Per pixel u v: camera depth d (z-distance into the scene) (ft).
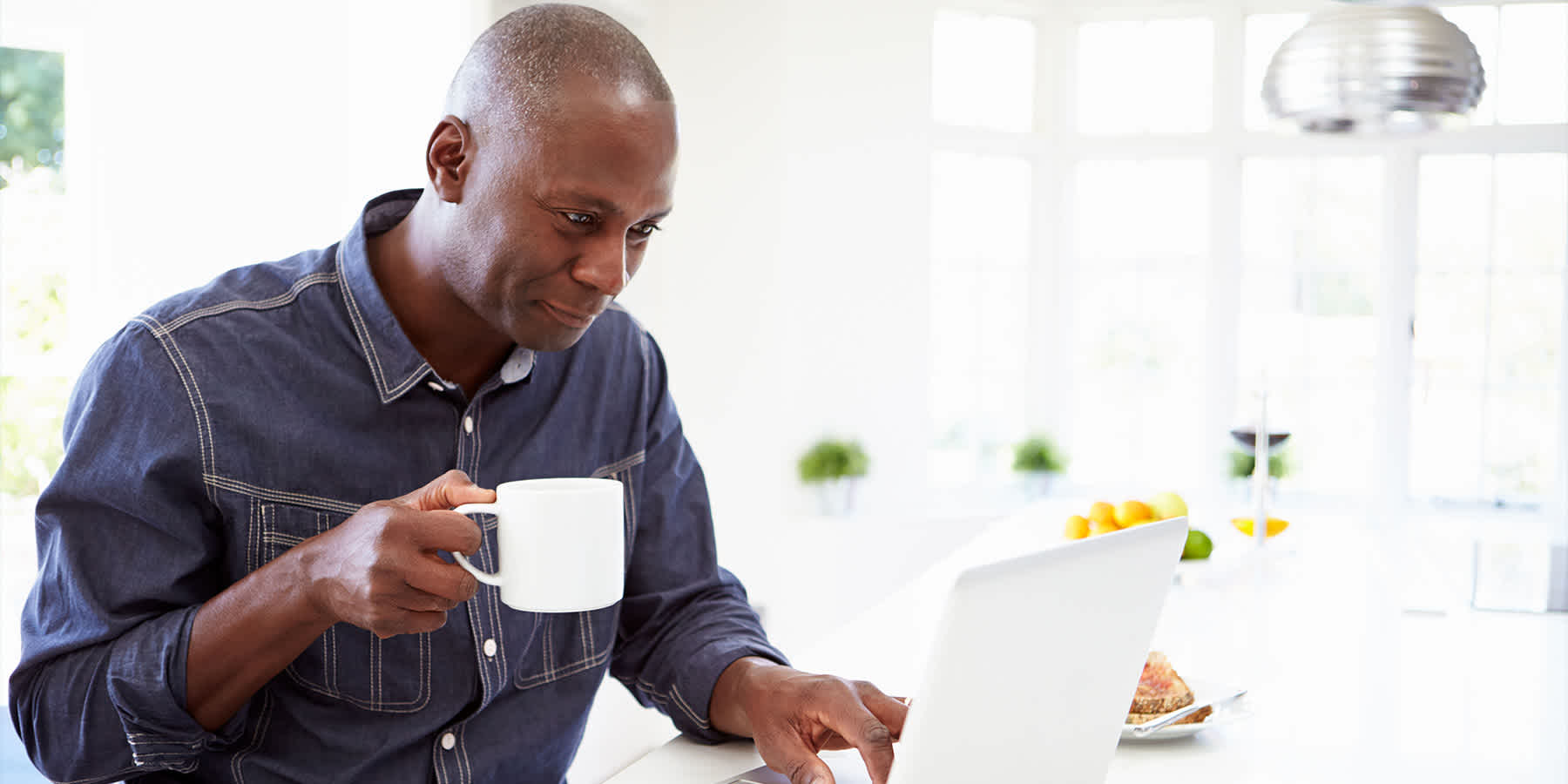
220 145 11.62
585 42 3.10
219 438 3.51
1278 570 8.44
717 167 14.47
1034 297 17.48
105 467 3.39
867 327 15.61
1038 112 17.31
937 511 16.16
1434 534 15.25
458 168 3.24
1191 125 17.10
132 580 3.36
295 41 11.55
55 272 11.82
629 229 3.28
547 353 4.11
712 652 4.15
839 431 15.51
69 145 11.61
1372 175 16.63
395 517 2.88
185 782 3.69
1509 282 16.29
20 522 11.82
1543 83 16.06
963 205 17.06
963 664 2.58
